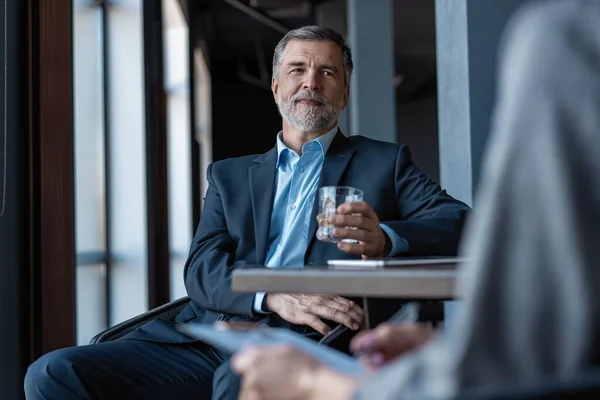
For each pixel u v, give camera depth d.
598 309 0.52
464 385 0.55
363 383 0.63
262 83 15.38
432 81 15.55
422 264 1.47
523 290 0.54
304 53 2.31
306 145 2.21
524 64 0.56
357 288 1.21
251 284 1.29
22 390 3.11
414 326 0.91
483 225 0.56
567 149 0.53
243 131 15.73
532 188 0.54
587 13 0.56
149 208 5.63
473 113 3.18
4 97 3.09
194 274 2.08
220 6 10.84
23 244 3.16
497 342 0.55
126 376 1.90
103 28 5.47
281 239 2.16
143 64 5.55
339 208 1.66
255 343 0.79
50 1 3.33
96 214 5.19
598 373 0.54
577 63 0.54
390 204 2.17
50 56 3.33
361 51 7.18
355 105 7.16
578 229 0.52
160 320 2.09
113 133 5.50
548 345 0.54
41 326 3.22
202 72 11.48
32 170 3.22
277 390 0.71
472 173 3.17
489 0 3.19
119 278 5.51
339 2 10.14
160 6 6.29
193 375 1.96
